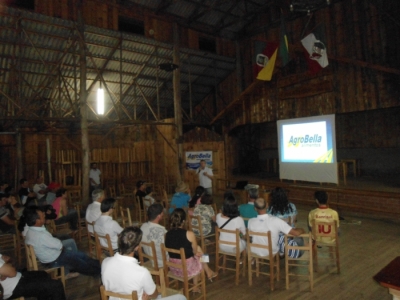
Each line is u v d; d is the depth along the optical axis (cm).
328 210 422
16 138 1042
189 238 327
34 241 351
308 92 1010
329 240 420
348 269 416
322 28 902
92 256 467
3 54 862
